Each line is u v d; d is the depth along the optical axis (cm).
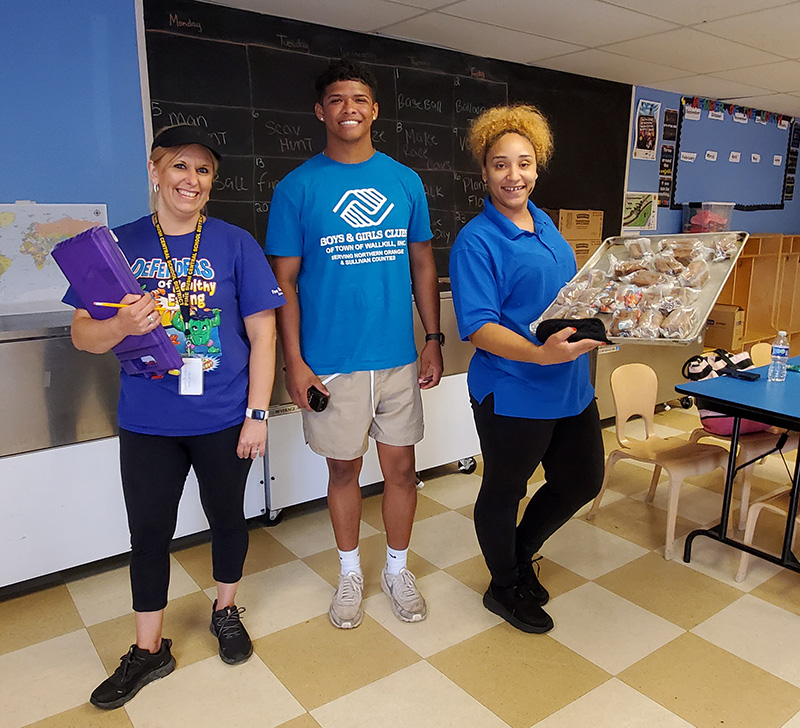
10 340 214
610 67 418
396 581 223
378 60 346
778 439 276
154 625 185
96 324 155
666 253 170
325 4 292
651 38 350
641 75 443
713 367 297
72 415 230
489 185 191
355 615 214
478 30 334
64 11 256
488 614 220
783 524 288
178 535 261
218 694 183
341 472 211
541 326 164
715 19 317
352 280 196
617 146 475
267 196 324
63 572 251
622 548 266
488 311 184
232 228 178
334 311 197
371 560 258
